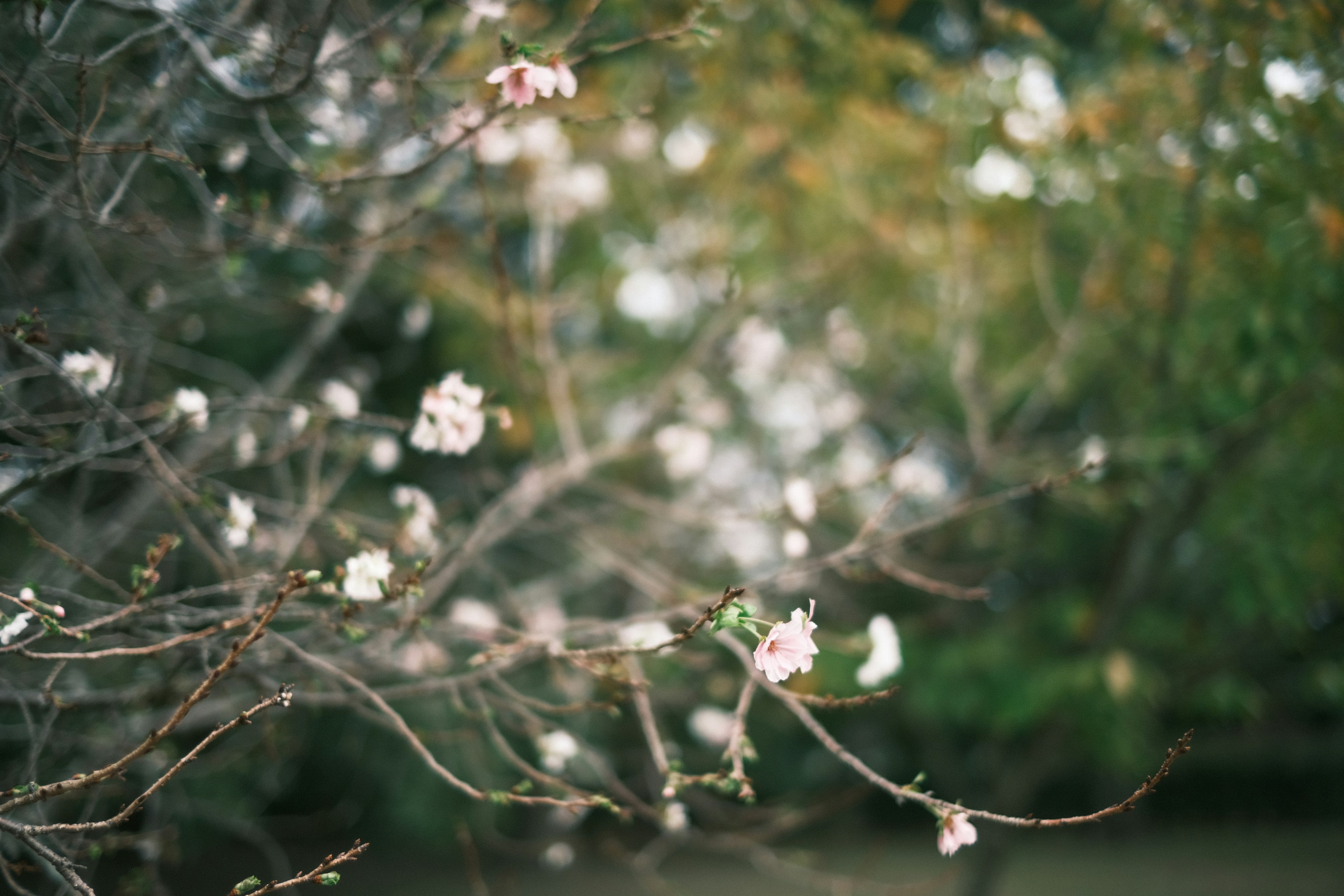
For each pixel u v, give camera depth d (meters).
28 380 2.62
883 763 8.78
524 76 1.57
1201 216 3.19
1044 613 4.65
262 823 3.76
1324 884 7.45
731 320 4.23
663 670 4.12
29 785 1.29
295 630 2.78
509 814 6.38
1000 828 4.46
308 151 2.66
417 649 2.64
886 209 4.35
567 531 3.29
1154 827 10.82
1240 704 4.48
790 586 2.71
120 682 2.79
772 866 2.86
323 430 2.48
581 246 5.45
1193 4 2.85
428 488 4.64
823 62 3.88
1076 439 4.45
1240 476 3.89
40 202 2.13
